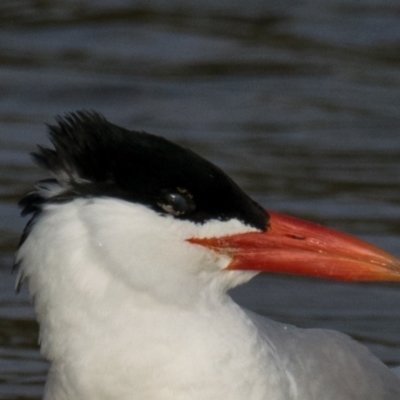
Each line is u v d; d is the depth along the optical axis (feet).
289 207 52.47
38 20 77.20
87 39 74.59
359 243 29.84
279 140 60.59
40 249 28.55
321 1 81.00
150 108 64.69
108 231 28.19
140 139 28.76
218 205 29.04
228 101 65.92
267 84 68.49
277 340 31.14
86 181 28.58
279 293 46.44
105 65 70.44
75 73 69.00
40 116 63.05
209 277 29.40
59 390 29.30
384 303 45.52
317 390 31.01
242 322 29.37
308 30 76.33
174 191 28.53
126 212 28.32
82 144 28.63
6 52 72.18
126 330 28.37
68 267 28.37
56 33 75.31
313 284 47.26
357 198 53.88
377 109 64.69
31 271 28.81
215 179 28.91
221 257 29.37
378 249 29.86
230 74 69.87
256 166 57.06
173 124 62.59
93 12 78.74
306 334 32.48
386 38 74.95
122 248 28.22
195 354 28.43
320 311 44.73
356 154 58.90
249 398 28.86
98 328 28.50
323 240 29.86
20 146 58.70
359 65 71.41
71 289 28.45
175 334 28.45
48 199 28.66
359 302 45.60
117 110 64.49
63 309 28.60
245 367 28.84
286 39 75.05
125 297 28.45
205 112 64.34
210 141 60.29
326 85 68.33
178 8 79.87
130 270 28.30
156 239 28.45
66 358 28.84
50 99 65.46
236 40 74.79
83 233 28.32
